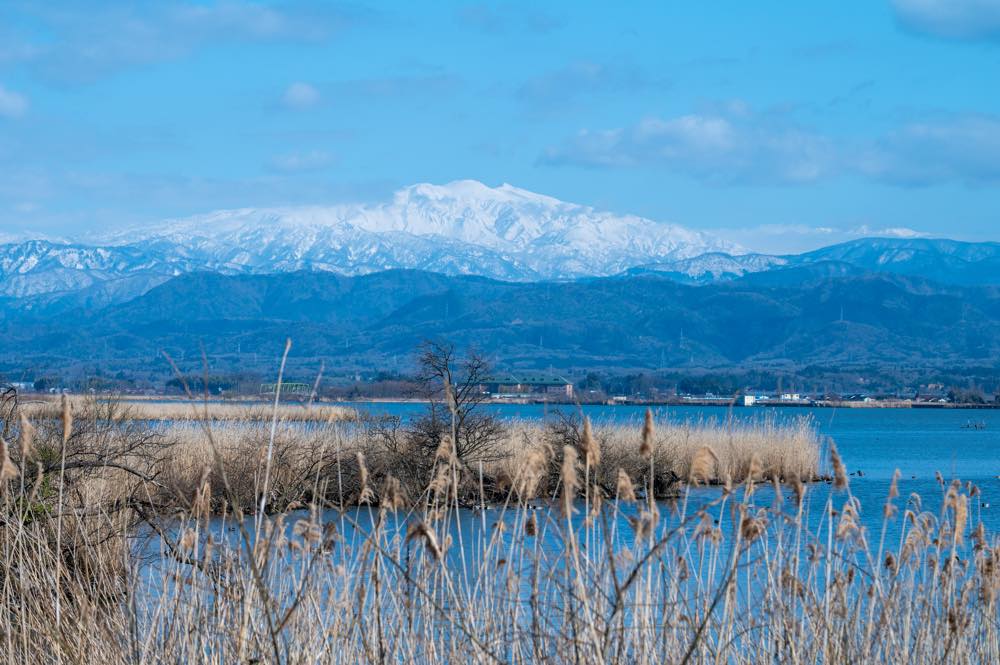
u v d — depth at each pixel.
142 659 22.64
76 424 42.09
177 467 51.22
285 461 39.03
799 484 22.98
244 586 20.75
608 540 17.69
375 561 20.16
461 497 51.03
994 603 24.28
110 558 29.58
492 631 22.05
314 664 21.73
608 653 19.58
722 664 22.23
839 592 23.89
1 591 25.39
